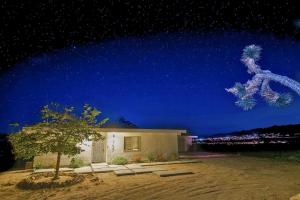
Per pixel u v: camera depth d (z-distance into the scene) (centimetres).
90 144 1483
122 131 1525
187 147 2508
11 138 958
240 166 1383
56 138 983
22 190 851
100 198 736
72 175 1059
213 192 787
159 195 759
